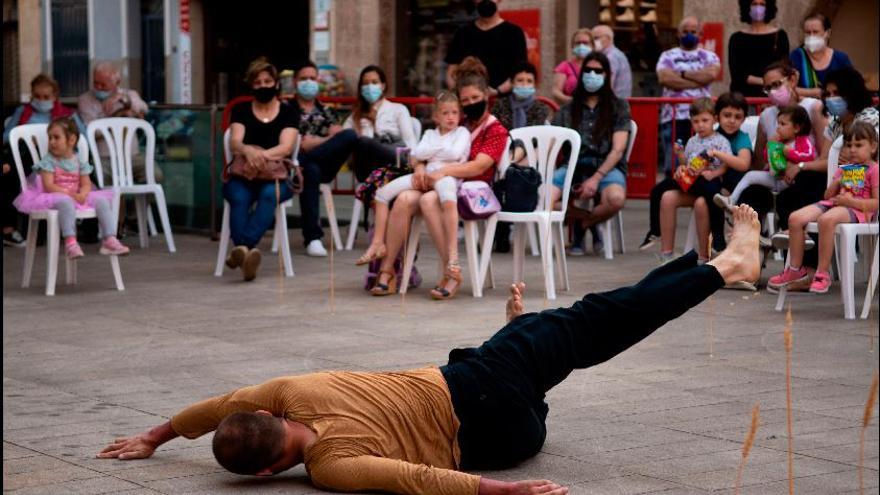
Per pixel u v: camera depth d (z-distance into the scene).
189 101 17.42
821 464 5.02
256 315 8.58
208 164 12.98
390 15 20.03
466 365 4.89
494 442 4.87
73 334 7.94
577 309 5.01
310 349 7.41
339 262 11.19
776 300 9.01
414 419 4.76
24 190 9.85
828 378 6.54
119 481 4.86
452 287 9.20
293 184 10.43
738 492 4.68
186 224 13.37
